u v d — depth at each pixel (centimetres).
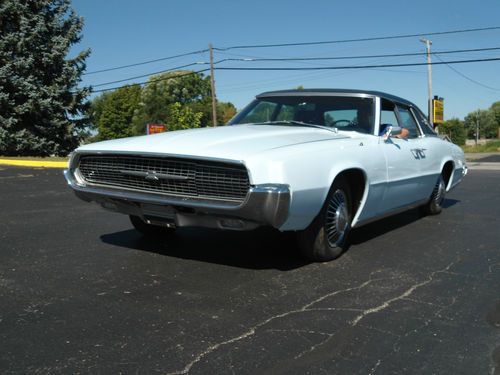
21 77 2200
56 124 2311
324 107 523
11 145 2217
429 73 3672
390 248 500
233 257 453
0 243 500
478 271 426
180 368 250
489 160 2595
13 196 866
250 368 251
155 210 403
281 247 489
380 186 481
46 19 2319
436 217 686
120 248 482
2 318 309
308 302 343
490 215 708
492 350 275
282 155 367
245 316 317
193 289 367
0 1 2167
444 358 265
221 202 367
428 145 606
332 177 405
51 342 277
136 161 405
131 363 254
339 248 449
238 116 558
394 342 283
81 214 674
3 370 245
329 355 266
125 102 8200
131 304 335
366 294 362
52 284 374
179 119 3959
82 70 2455
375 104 517
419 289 376
